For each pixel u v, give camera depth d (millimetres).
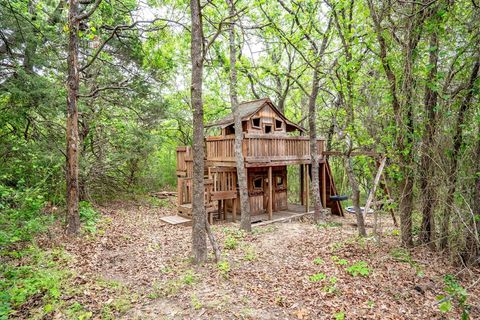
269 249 8086
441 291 5312
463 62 6207
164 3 11734
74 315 4453
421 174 6996
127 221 10812
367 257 7055
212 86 18859
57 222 9344
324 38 10195
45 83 8859
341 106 9219
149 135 13516
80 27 8883
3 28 8211
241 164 10508
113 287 5484
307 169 13906
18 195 8273
